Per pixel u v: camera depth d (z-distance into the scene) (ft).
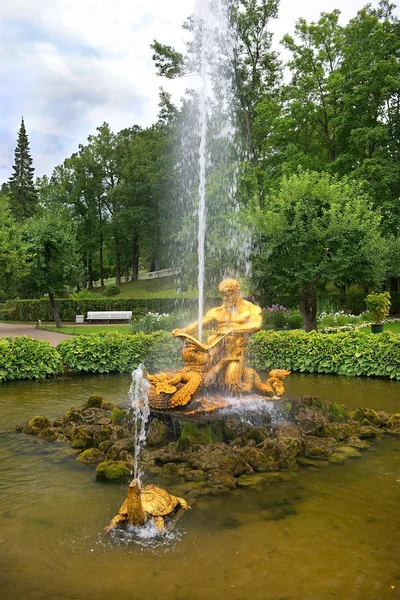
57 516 14.74
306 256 53.78
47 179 168.86
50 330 75.72
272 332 42.65
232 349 23.70
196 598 10.83
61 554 12.62
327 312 78.69
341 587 11.21
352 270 54.03
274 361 41.04
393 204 89.20
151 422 21.31
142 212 142.31
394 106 98.32
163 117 112.68
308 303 55.98
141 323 53.36
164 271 150.61
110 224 159.84
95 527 14.06
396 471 18.56
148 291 136.67
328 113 100.89
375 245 55.93
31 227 75.25
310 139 101.91
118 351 40.98
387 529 13.99
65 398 30.94
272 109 87.51
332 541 13.30
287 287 54.95
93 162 161.48
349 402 29.50
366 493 16.52
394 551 12.80
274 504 15.64
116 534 13.65
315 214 52.95
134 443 20.39
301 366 39.91
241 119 87.81
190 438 20.04
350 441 21.83
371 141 90.79
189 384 21.63
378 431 23.29
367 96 92.07
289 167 90.27
